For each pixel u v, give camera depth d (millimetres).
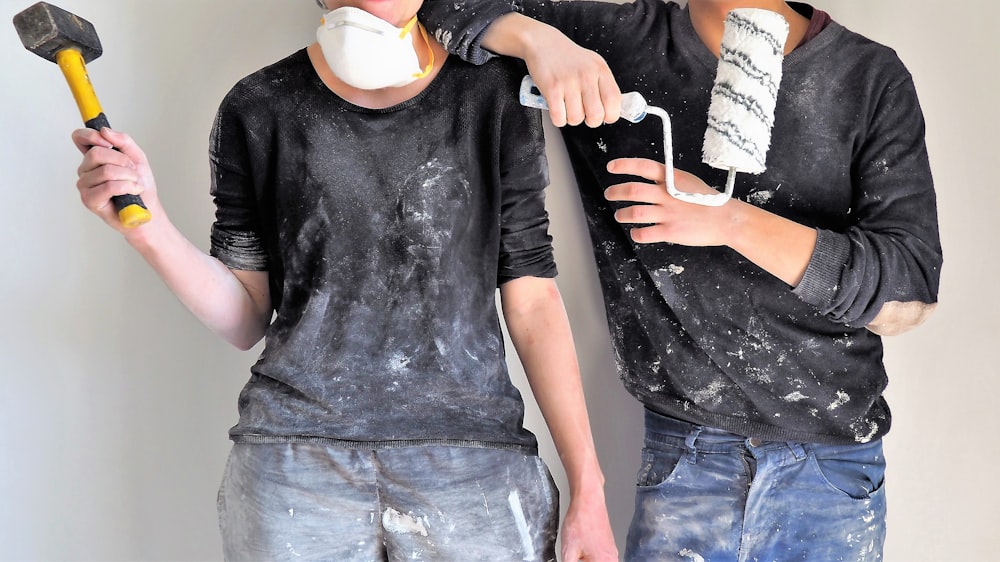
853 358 1600
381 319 1387
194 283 1341
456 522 1380
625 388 1761
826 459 1589
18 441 1752
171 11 1724
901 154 1554
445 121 1408
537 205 1488
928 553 1969
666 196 1367
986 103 1913
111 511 1777
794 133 1557
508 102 1431
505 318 1540
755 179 1564
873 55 1581
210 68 1735
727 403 1596
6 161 1718
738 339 1585
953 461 1958
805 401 1585
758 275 1564
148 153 1731
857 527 1588
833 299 1431
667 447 1646
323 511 1354
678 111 1583
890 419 1665
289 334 1388
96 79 1714
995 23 1899
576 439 1472
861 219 1566
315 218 1388
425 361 1386
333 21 1274
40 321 1743
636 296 1630
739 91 1271
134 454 1775
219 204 1455
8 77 1709
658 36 1613
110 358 1761
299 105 1403
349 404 1371
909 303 1483
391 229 1392
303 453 1351
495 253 1447
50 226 1733
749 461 1582
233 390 1793
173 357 1772
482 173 1433
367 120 1395
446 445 1376
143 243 1255
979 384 1944
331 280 1382
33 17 1161
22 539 1764
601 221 1671
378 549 1406
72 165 1733
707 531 1604
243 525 1357
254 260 1453
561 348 1493
